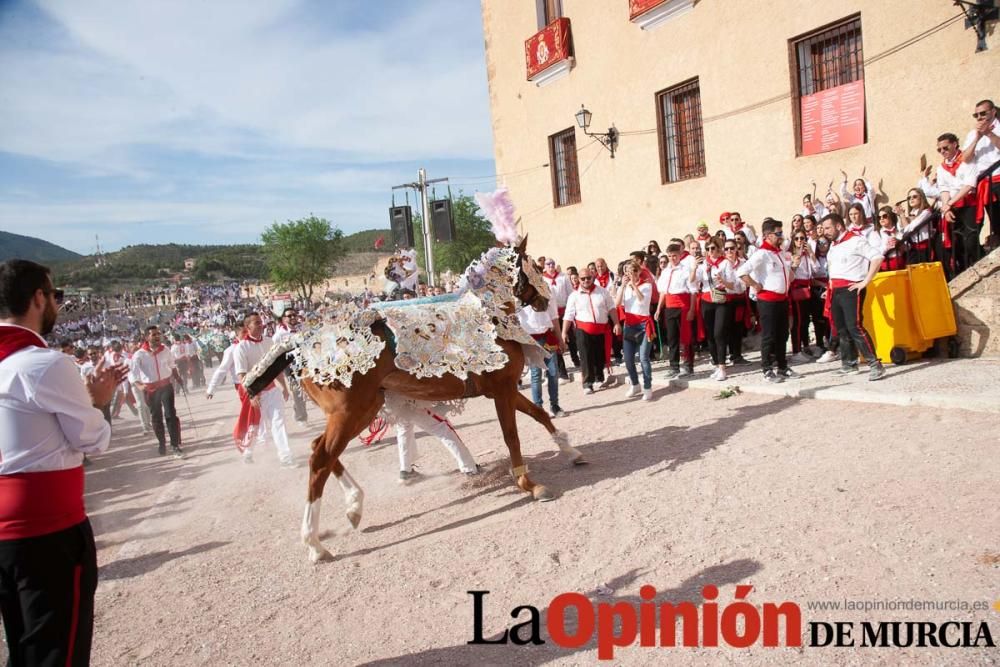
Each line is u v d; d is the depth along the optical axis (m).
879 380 7.25
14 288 2.89
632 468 6.11
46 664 2.73
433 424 6.64
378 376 5.38
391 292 13.59
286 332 10.20
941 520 4.14
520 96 18.39
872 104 10.17
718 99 12.62
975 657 3.00
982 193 7.70
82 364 14.59
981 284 7.63
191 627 4.34
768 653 3.22
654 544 4.52
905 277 7.75
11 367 2.75
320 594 4.58
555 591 4.14
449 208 16.52
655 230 14.55
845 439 5.83
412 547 5.16
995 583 3.47
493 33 19.11
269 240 65.44
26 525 2.72
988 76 8.87
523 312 8.70
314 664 3.72
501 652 3.57
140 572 5.39
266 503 6.89
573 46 16.19
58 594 2.78
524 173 18.69
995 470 4.68
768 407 7.31
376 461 7.92
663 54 13.72
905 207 9.30
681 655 3.32
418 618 4.07
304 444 9.73
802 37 11.12
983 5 8.77
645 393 8.85
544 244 18.30
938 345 7.98
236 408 16.11
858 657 3.11
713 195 13.02
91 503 8.16
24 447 2.74
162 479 8.96
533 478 6.35
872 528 4.19
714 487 5.30
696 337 9.99
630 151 14.97
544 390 10.91
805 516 4.51
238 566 5.26
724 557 4.18
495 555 4.78
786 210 11.65
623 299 9.01
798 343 9.43
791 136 11.41
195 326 40.91
